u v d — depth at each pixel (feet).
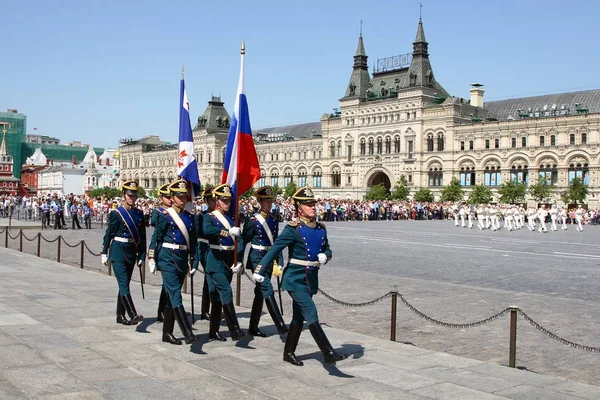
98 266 100.27
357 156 444.96
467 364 40.24
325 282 82.17
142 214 52.70
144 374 35.70
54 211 200.95
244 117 54.90
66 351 40.32
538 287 78.95
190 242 46.29
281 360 39.99
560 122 342.44
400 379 36.11
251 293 74.13
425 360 41.09
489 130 371.76
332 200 309.42
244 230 49.26
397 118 417.69
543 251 130.93
